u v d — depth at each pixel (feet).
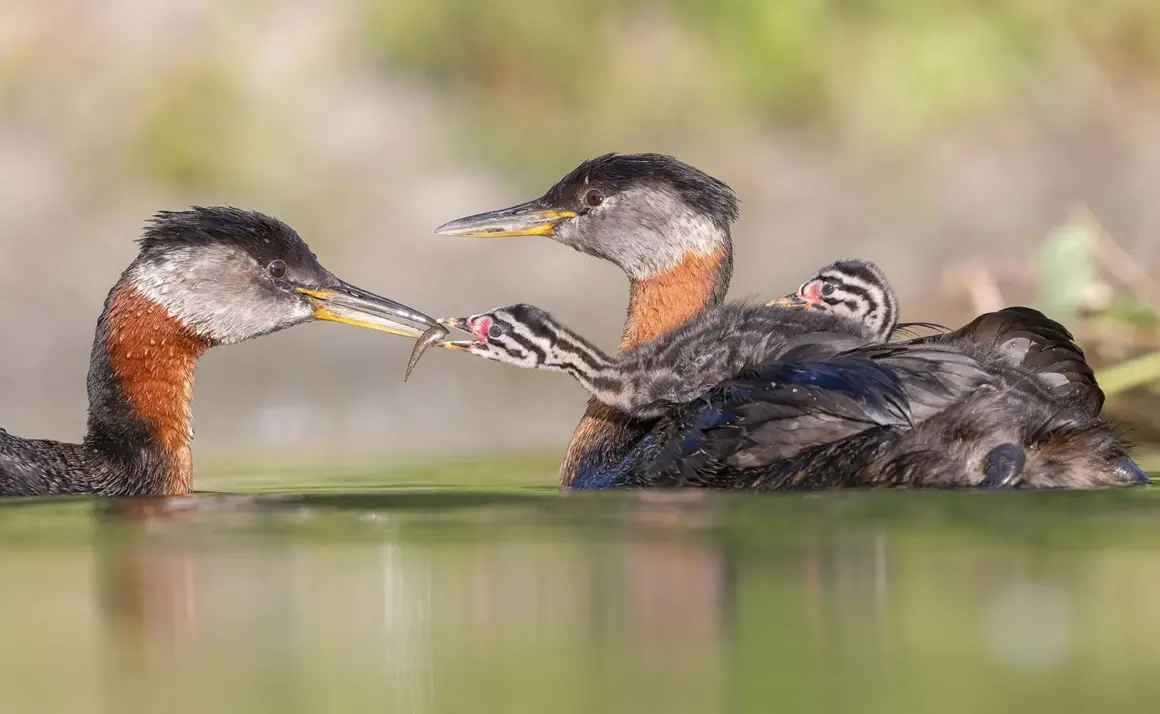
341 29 84.79
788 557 30.99
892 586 28.99
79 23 82.48
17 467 42.80
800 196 82.84
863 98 85.35
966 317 68.64
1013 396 38.22
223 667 26.03
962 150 84.48
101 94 81.05
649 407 43.88
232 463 53.67
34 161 79.20
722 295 50.03
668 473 40.96
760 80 84.89
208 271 46.16
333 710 23.72
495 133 82.94
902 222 81.97
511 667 25.57
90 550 33.40
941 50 86.33
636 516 35.47
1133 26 88.12
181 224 46.44
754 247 81.41
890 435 38.19
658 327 49.93
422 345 46.68
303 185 80.74
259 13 84.69
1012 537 32.17
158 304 45.78
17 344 74.23
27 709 23.95
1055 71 87.20
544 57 84.12
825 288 47.67
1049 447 38.06
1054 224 81.51
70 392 72.18
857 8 87.35
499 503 38.58
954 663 25.14
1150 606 27.55
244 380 76.43
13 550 33.55
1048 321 40.96
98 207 78.54
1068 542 31.81
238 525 35.96
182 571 31.53
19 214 77.51
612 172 49.90
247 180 80.28
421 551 32.48
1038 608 27.68
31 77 81.05
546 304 78.89
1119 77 87.56
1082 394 41.47
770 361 41.24
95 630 28.19
